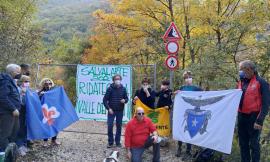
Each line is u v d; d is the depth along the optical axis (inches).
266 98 281.7
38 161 348.5
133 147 345.4
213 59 542.0
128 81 451.8
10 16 692.7
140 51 845.8
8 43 674.2
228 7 702.5
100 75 459.2
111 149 397.1
